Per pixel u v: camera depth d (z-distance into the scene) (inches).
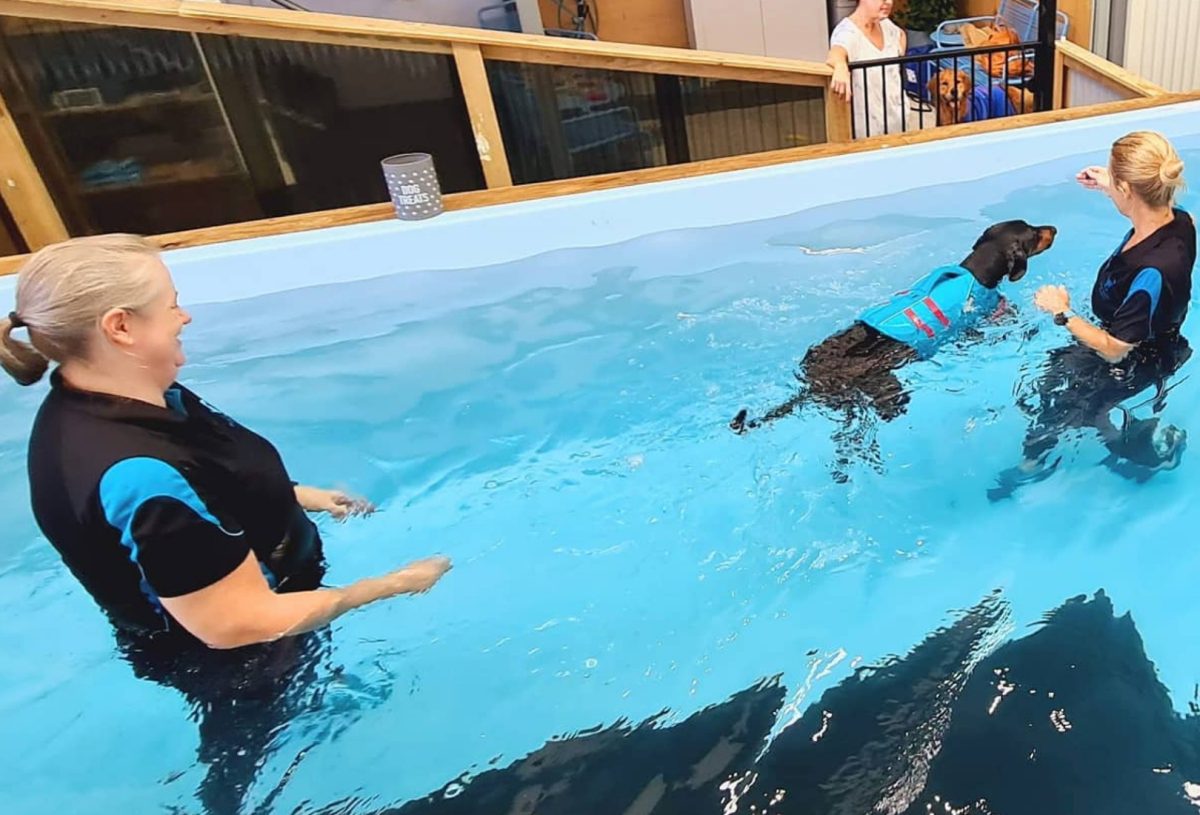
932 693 58.3
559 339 104.6
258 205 131.4
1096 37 198.5
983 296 88.0
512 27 194.4
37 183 121.4
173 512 48.2
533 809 52.8
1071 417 81.0
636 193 122.0
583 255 121.4
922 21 249.1
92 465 47.5
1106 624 62.5
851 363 86.4
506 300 113.4
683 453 84.9
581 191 124.0
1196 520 70.4
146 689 58.3
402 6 188.4
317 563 66.1
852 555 71.2
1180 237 76.4
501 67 125.3
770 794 52.4
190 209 129.3
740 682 60.6
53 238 125.3
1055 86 169.6
